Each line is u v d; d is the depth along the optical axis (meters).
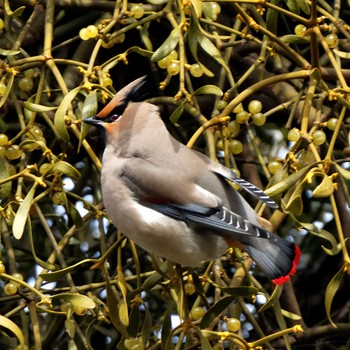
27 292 9.02
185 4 8.65
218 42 9.53
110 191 8.43
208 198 8.24
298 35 9.13
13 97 9.11
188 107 9.20
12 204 8.70
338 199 10.28
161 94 10.69
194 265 8.39
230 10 11.15
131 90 8.68
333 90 8.56
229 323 8.29
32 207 9.13
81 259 10.66
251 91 8.67
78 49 11.22
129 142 8.49
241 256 8.70
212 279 8.88
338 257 11.69
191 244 8.27
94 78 8.64
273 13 9.03
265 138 11.94
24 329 8.72
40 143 8.38
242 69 11.09
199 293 8.45
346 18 11.69
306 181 7.98
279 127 11.46
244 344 7.95
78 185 11.14
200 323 8.02
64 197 8.44
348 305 11.08
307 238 11.70
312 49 8.73
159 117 8.61
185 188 8.27
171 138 8.54
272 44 9.67
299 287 11.75
